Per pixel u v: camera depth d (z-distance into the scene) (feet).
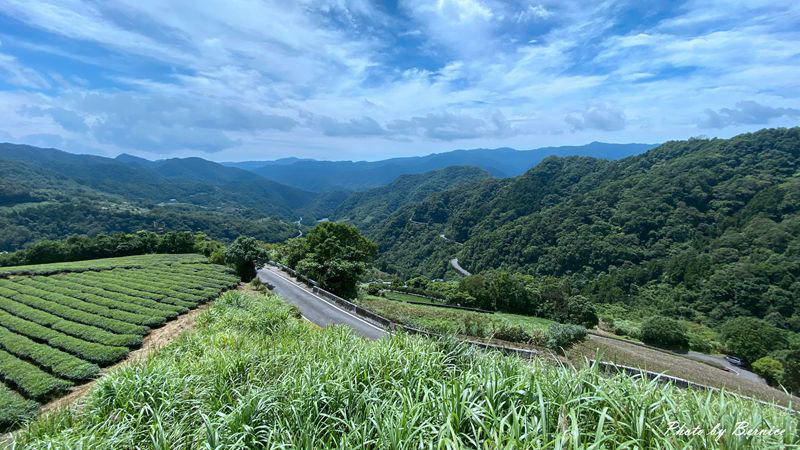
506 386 13.79
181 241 180.34
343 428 14.29
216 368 22.59
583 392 13.58
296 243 139.44
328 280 113.70
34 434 19.52
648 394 13.23
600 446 9.83
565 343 70.44
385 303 135.64
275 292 97.40
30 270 115.24
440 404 12.94
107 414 19.63
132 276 109.70
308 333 38.01
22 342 55.93
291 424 14.15
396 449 11.11
